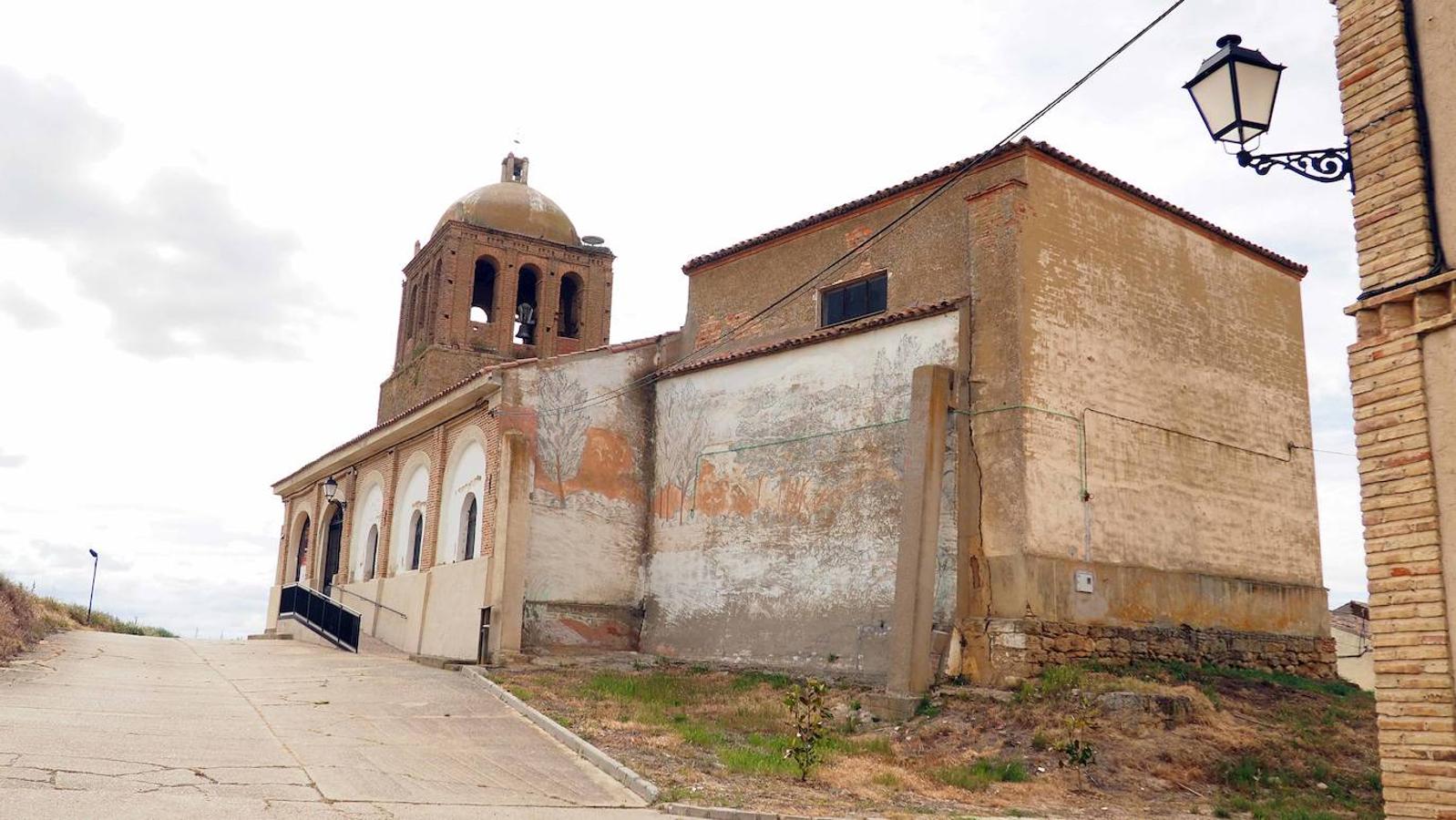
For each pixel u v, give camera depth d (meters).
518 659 20.56
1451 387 7.79
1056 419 17.59
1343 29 8.88
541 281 37.28
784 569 20.25
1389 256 8.29
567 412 22.75
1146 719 13.95
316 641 28.16
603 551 22.64
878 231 21.14
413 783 10.88
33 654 18.47
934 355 18.69
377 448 29.84
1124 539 18.09
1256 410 21.36
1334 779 12.96
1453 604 7.57
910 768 13.20
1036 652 16.14
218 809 8.84
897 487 18.72
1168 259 20.38
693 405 23.02
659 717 15.16
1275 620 20.34
